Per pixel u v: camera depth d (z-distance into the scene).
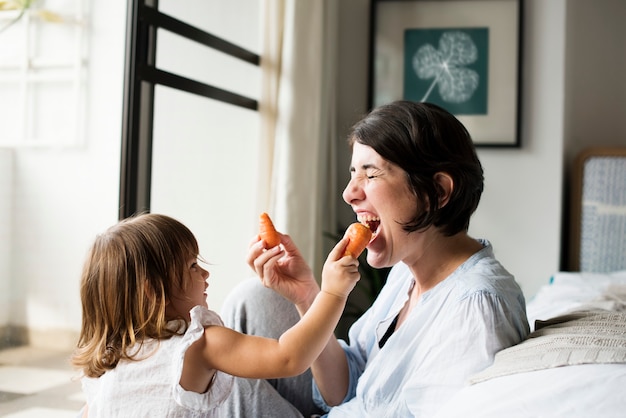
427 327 1.20
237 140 2.61
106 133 1.94
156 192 2.12
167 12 2.18
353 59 3.41
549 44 3.21
